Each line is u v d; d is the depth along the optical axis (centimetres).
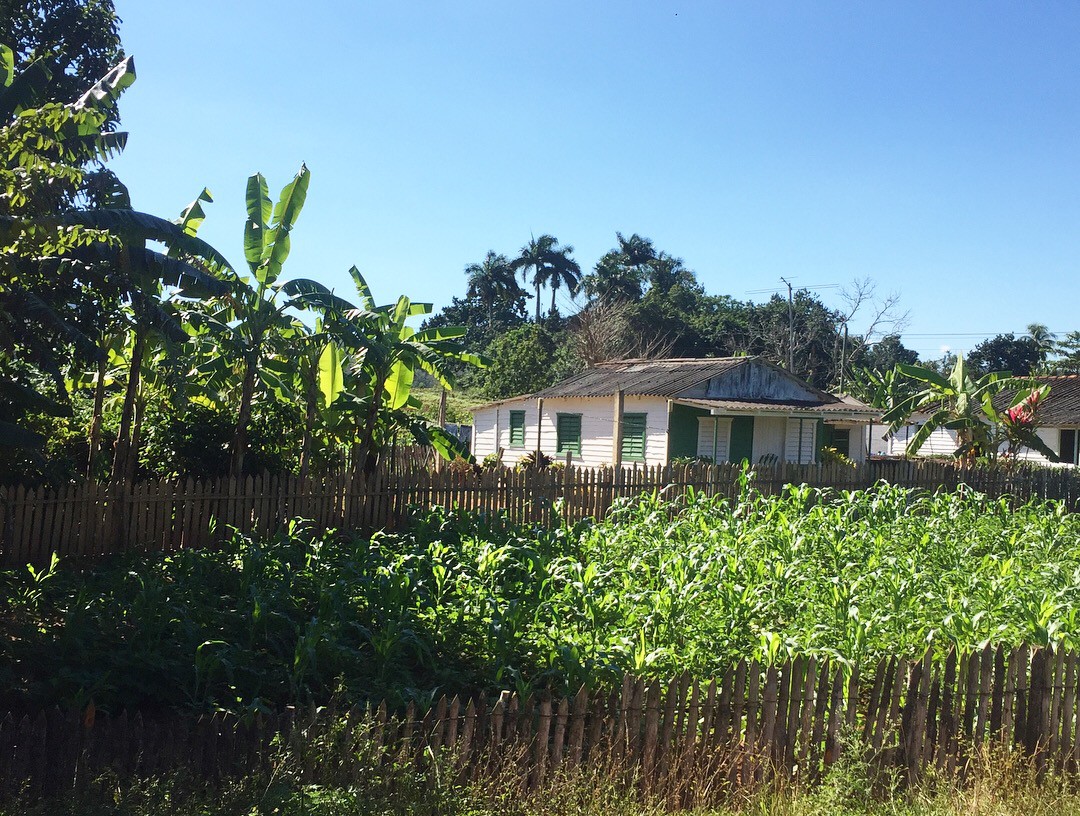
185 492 1276
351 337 1448
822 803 586
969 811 598
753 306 6662
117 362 1603
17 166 1091
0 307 1045
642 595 934
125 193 1348
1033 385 2453
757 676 611
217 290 1248
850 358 5788
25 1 1560
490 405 3622
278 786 505
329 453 1727
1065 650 826
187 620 796
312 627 772
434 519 1397
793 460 3259
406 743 544
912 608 952
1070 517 1617
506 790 547
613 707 589
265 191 1459
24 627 813
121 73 1272
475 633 866
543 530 1299
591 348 5331
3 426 1098
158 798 487
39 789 497
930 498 1792
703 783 598
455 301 7881
